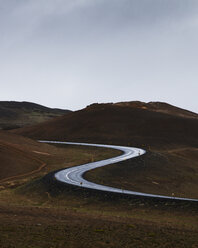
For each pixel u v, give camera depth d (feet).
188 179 248.11
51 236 62.34
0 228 66.08
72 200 138.82
